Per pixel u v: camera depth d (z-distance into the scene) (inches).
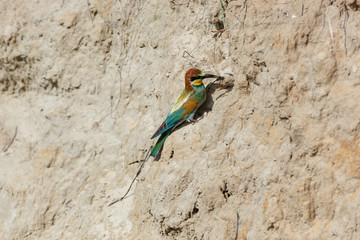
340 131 301.6
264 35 346.3
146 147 453.4
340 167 299.6
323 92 312.0
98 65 531.8
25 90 585.6
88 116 526.6
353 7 311.4
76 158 511.8
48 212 497.7
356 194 290.7
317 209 306.5
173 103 441.7
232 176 355.6
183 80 440.1
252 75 359.9
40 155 530.9
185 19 458.6
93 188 482.0
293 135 322.0
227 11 400.2
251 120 361.4
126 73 510.0
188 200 376.5
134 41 506.6
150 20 491.5
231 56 379.2
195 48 440.1
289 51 329.7
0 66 587.2
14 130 567.5
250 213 341.4
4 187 536.1
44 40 558.3
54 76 549.3
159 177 410.3
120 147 485.4
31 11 573.3
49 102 558.3
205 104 422.9
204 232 361.1
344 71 307.9
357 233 283.7
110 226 442.3
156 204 396.5
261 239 326.0
